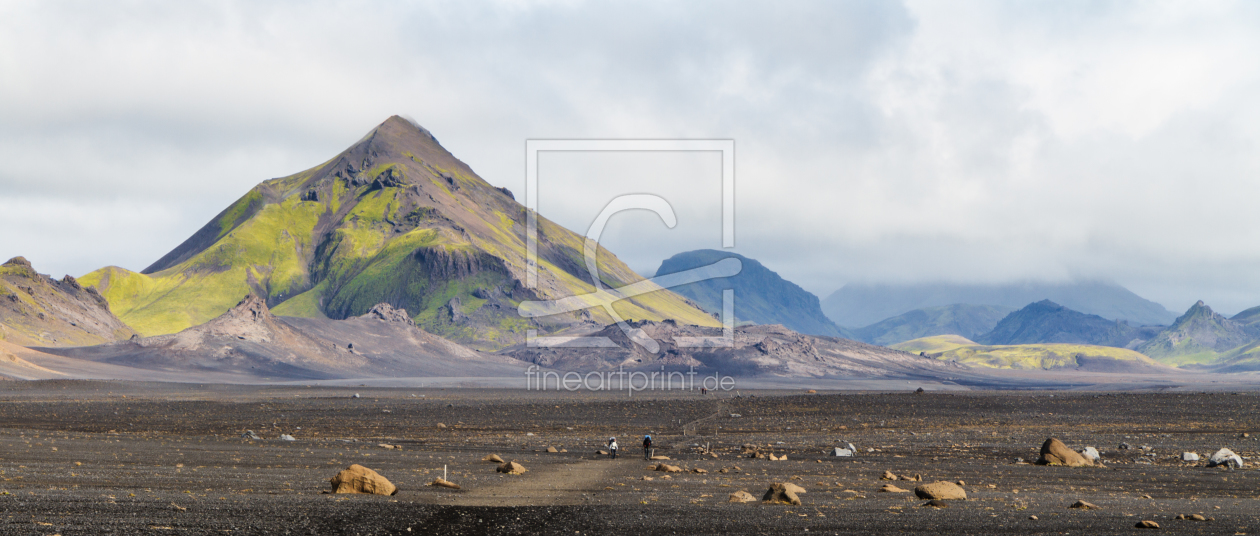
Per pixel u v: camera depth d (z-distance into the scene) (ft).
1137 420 298.76
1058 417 316.81
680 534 86.69
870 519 95.45
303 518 90.68
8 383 504.43
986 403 398.42
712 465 167.43
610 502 108.06
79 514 88.89
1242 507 106.42
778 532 87.97
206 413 333.21
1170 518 96.58
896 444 213.25
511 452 193.47
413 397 494.59
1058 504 108.27
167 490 110.73
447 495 113.09
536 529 88.58
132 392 504.43
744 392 609.83
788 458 184.65
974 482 137.59
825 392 622.13
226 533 81.56
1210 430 253.44
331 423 289.53
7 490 103.91
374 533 84.02
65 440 199.00
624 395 537.65
